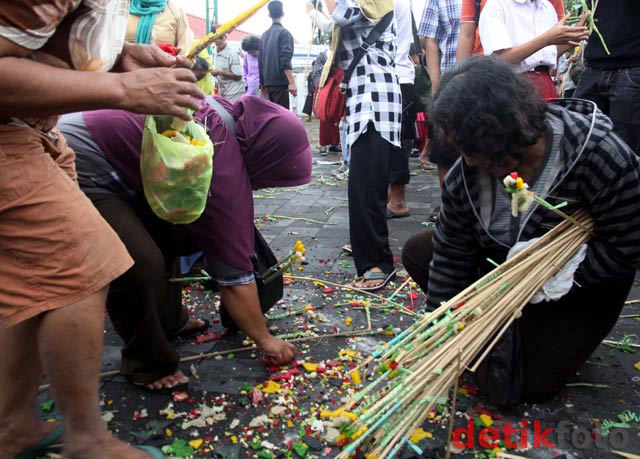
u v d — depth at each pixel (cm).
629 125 335
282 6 791
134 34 364
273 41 792
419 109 466
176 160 180
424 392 164
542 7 318
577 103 193
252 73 949
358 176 324
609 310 203
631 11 321
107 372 236
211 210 208
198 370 240
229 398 219
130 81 142
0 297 148
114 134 201
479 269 231
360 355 249
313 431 196
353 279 347
